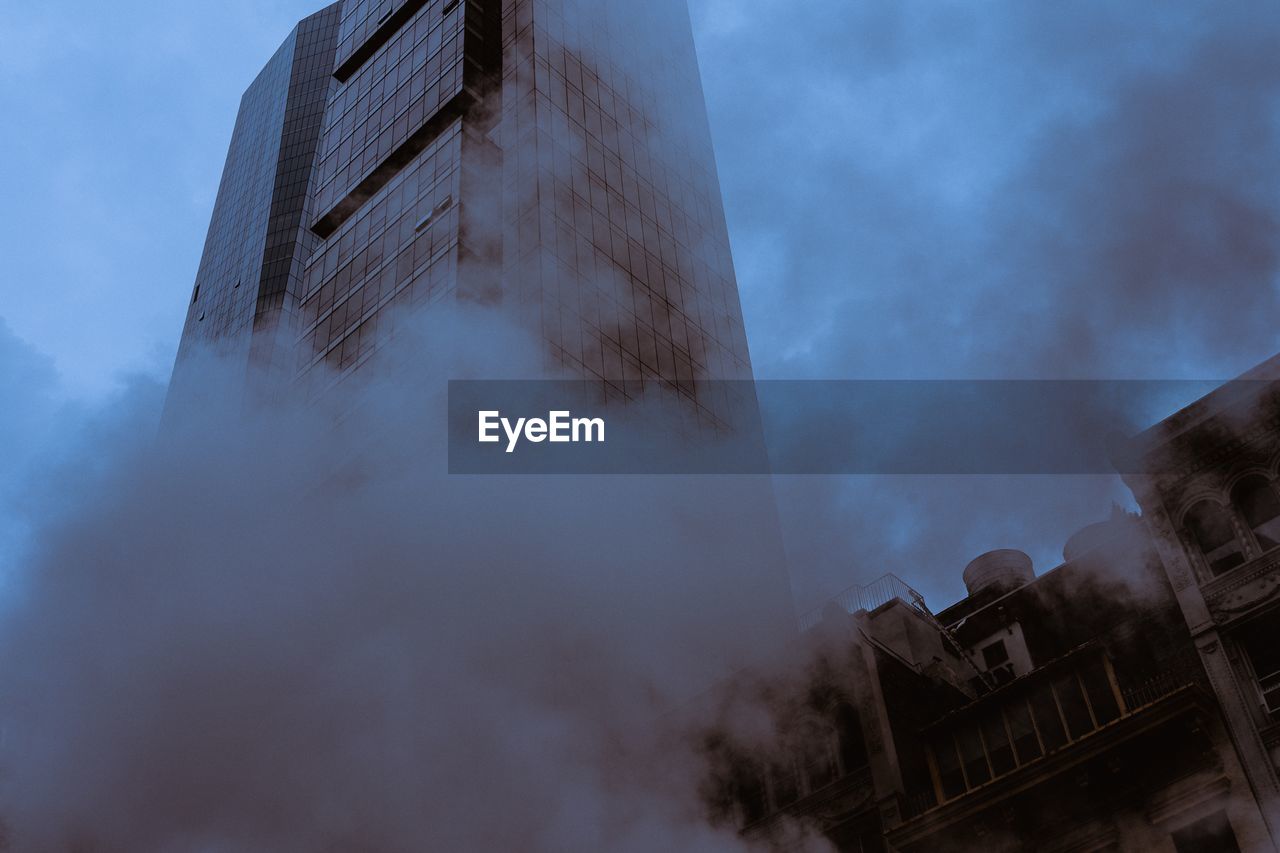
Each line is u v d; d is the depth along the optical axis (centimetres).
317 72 17650
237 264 15838
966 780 3688
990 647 4228
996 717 3712
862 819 3784
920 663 4166
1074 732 3538
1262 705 3272
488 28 10269
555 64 10006
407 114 9956
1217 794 3209
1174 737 3322
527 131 9331
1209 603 3491
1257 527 3528
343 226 9919
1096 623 3950
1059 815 3425
